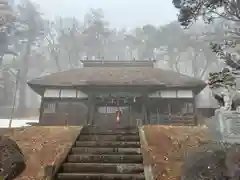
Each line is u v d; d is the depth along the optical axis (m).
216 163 5.13
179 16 7.62
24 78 40.41
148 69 23.80
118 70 23.22
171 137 8.62
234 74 6.98
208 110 19.28
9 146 4.83
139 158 7.10
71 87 19.08
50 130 9.87
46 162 6.39
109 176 6.02
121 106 19.86
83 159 7.11
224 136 6.97
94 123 18.86
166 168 6.01
